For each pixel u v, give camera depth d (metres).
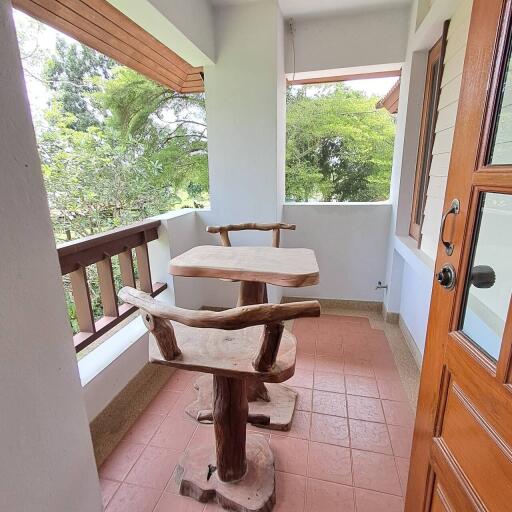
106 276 1.68
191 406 1.73
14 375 0.62
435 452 0.86
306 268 1.43
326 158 5.19
